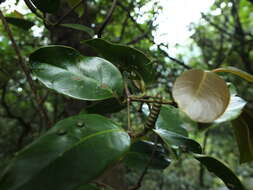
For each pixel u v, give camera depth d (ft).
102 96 0.74
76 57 0.79
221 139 5.06
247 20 4.30
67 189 0.50
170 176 4.95
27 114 3.89
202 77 0.58
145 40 3.15
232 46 3.22
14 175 0.50
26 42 2.87
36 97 1.04
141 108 0.92
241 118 0.78
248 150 0.81
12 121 3.99
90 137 0.60
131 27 3.27
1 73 1.48
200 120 0.53
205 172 5.61
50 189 0.49
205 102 0.55
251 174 5.48
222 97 0.56
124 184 2.15
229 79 3.25
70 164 0.53
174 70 3.38
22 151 0.53
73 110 1.99
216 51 3.82
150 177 4.44
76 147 0.57
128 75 0.88
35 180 0.49
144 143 1.01
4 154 3.67
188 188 4.83
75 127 0.61
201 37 3.85
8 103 3.68
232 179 0.76
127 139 0.63
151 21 2.26
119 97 0.77
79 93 0.74
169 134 0.86
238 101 0.62
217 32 3.75
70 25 1.04
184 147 0.83
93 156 0.56
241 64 3.97
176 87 0.57
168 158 1.01
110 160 0.56
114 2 1.08
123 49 0.80
